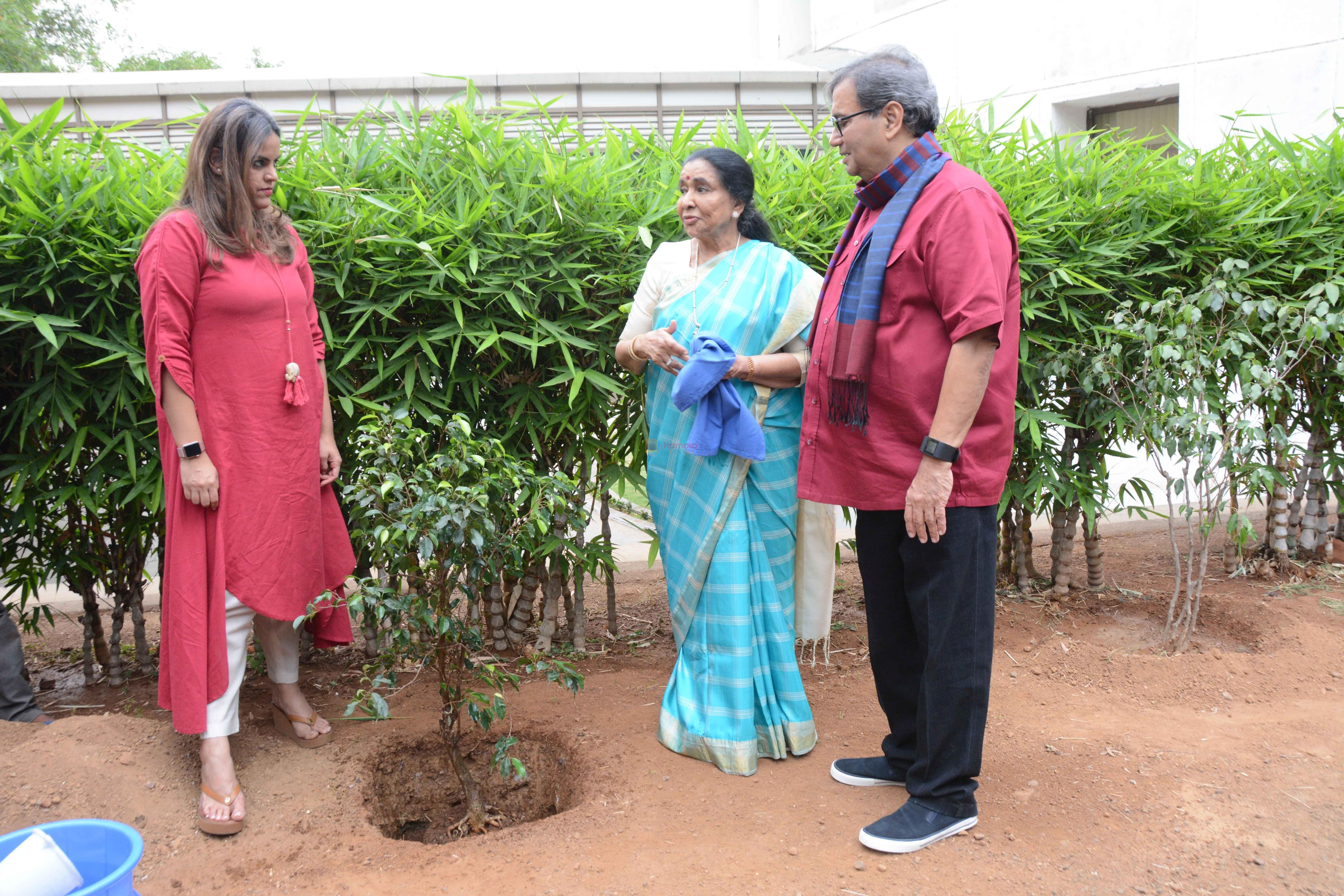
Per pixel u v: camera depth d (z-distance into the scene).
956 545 2.26
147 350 2.45
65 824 2.02
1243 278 3.71
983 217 2.13
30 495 3.08
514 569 3.09
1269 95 6.59
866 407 2.33
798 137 7.66
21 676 3.01
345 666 3.68
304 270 2.77
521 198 3.16
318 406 2.75
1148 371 3.55
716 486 2.77
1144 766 2.73
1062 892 2.17
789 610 2.92
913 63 2.27
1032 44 8.09
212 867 2.31
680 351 2.71
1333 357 4.15
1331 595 4.24
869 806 2.57
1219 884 2.20
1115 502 6.30
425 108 3.48
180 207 2.47
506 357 3.19
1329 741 2.85
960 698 2.31
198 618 2.48
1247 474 3.86
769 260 2.81
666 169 3.45
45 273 2.71
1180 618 3.70
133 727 2.79
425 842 2.76
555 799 2.89
